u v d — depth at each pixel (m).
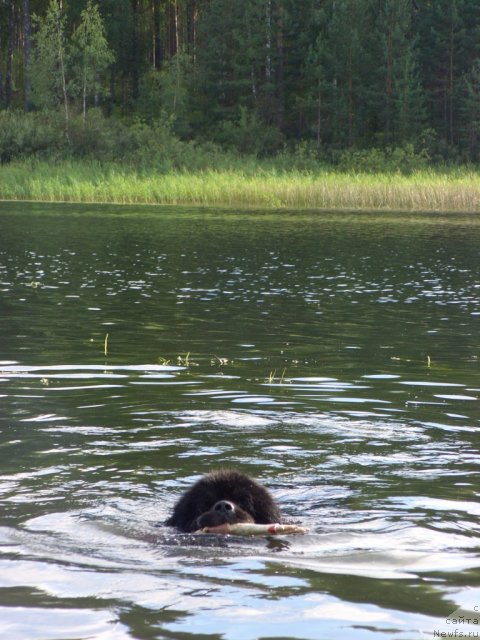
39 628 4.62
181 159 77.06
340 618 4.73
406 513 6.60
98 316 17.33
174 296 20.44
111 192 60.38
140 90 106.81
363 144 100.62
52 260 27.48
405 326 16.64
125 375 11.89
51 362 12.72
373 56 99.25
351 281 23.73
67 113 82.00
